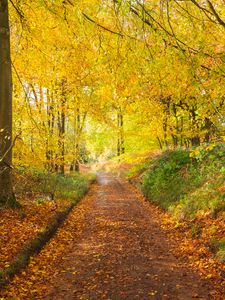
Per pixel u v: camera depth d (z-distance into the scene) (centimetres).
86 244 1096
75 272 839
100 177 4428
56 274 830
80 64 1387
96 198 2259
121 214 1608
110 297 692
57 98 1745
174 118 2023
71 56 1345
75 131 2377
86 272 839
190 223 1182
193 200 1320
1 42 1238
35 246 948
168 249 1017
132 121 2714
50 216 1290
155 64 929
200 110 1129
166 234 1191
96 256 960
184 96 1226
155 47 928
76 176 3188
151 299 679
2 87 1241
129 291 718
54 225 1210
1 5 1216
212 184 1327
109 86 1309
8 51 1248
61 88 1738
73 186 2397
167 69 955
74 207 1756
